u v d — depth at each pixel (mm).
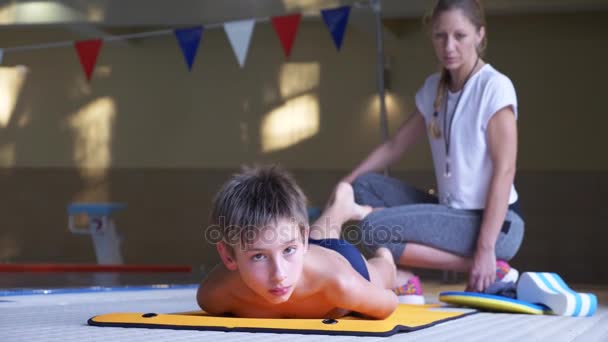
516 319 1896
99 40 5293
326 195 7863
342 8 4590
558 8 6512
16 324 1604
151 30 8281
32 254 8492
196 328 1469
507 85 2629
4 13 7156
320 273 1569
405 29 7660
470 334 1460
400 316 1795
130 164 8383
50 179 8492
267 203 1404
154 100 8352
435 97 2820
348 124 7859
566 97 7262
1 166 8562
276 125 8062
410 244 2660
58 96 8492
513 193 2725
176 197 8281
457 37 2629
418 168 7578
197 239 8234
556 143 7277
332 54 7938
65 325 1575
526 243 7320
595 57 7191
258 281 1435
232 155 8172
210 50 8258
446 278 5480
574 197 7219
